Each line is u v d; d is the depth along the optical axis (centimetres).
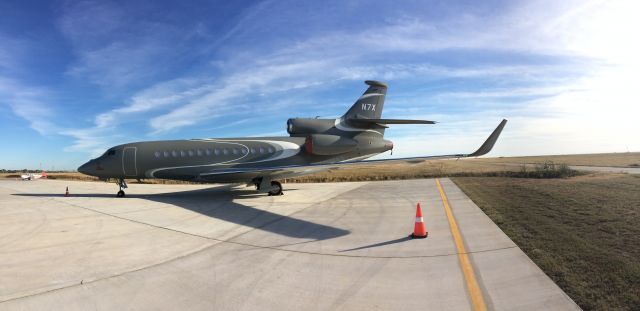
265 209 1474
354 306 522
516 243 809
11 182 3603
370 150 2355
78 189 2623
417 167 5106
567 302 504
